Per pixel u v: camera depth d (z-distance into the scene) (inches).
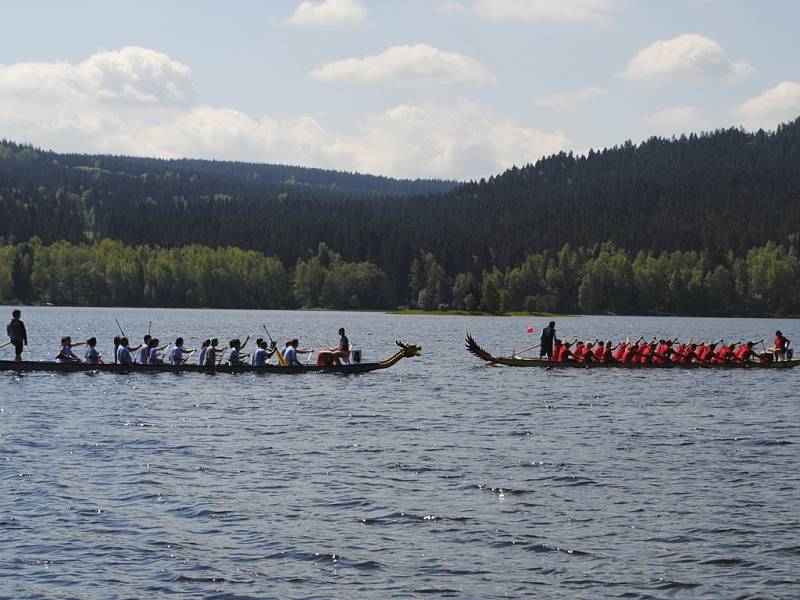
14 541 689.6
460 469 933.8
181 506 781.3
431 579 629.6
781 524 747.4
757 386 1742.1
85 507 775.1
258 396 1496.1
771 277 7810.0
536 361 2095.2
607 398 1535.4
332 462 962.1
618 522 751.7
